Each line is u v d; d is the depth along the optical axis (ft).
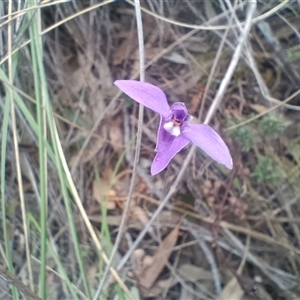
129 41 0.66
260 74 0.64
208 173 0.62
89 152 0.64
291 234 0.61
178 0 0.64
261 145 0.62
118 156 0.64
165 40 0.65
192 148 0.55
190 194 0.61
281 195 0.61
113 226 0.62
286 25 0.64
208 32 0.65
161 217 0.62
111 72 0.65
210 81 0.61
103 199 0.63
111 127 0.64
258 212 0.61
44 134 0.52
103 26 0.64
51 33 0.63
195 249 0.61
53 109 0.63
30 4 0.54
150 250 0.61
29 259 0.53
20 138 0.60
